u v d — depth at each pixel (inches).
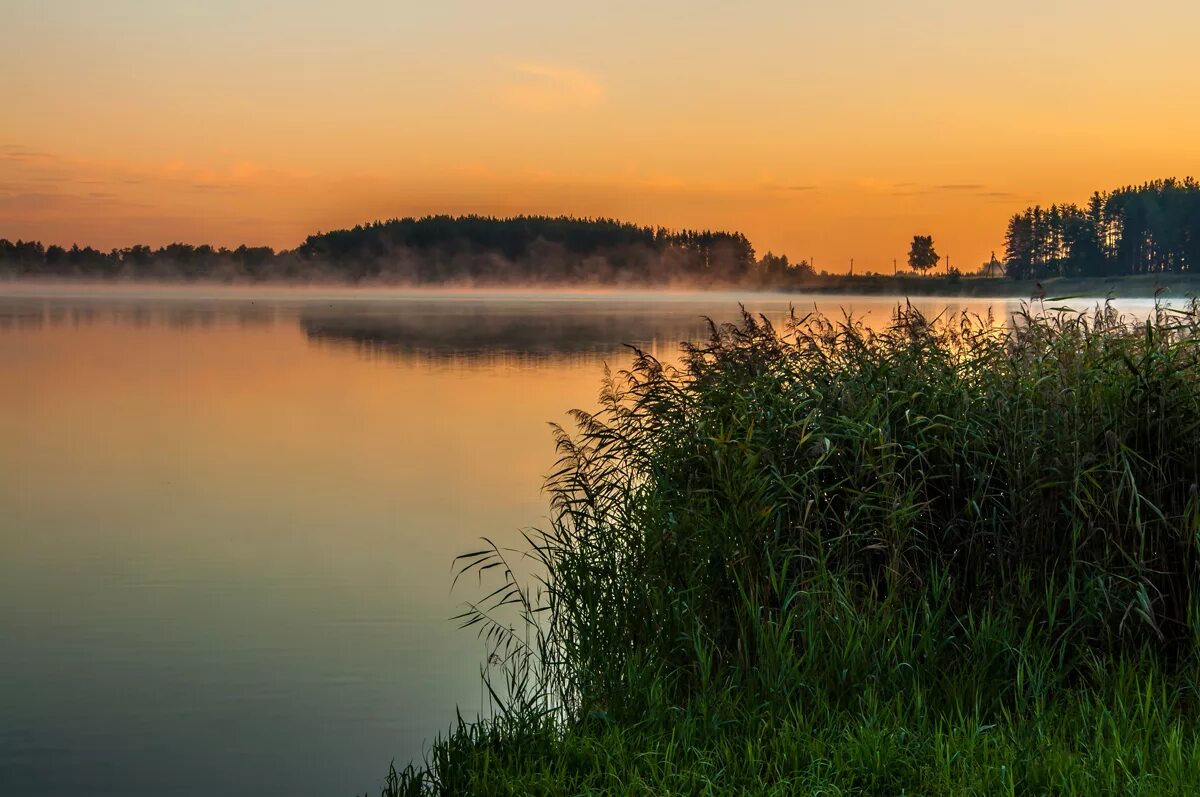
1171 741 228.7
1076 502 277.9
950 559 303.0
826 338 357.4
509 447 880.9
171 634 415.5
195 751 309.6
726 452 316.5
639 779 231.3
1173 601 278.5
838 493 311.3
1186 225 6909.5
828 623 280.5
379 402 1204.5
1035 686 260.2
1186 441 287.4
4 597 468.1
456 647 392.5
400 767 297.6
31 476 772.6
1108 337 320.8
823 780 226.8
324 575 498.6
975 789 220.4
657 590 309.3
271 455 855.7
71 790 284.2
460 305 6210.6
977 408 319.3
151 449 892.0
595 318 3786.9
